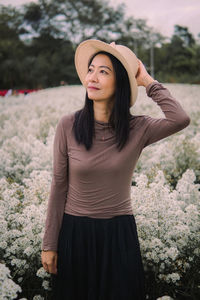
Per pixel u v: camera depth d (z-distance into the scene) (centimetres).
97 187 192
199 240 252
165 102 191
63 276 201
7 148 509
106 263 193
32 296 246
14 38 6800
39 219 251
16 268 251
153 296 246
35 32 6938
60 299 203
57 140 199
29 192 299
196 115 807
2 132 684
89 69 199
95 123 193
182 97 1347
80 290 200
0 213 267
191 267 254
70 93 1752
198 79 3934
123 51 198
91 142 189
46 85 5747
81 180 192
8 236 242
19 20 6956
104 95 192
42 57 5919
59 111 902
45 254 203
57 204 203
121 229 196
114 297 192
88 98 194
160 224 259
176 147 473
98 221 195
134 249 197
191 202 312
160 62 6812
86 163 188
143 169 444
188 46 7700
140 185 278
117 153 189
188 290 255
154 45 7162
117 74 191
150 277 253
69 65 5934
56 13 6819
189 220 258
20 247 241
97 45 192
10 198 277
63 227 203
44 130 661
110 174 190
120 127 189
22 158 476
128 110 194
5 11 6925
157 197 269
